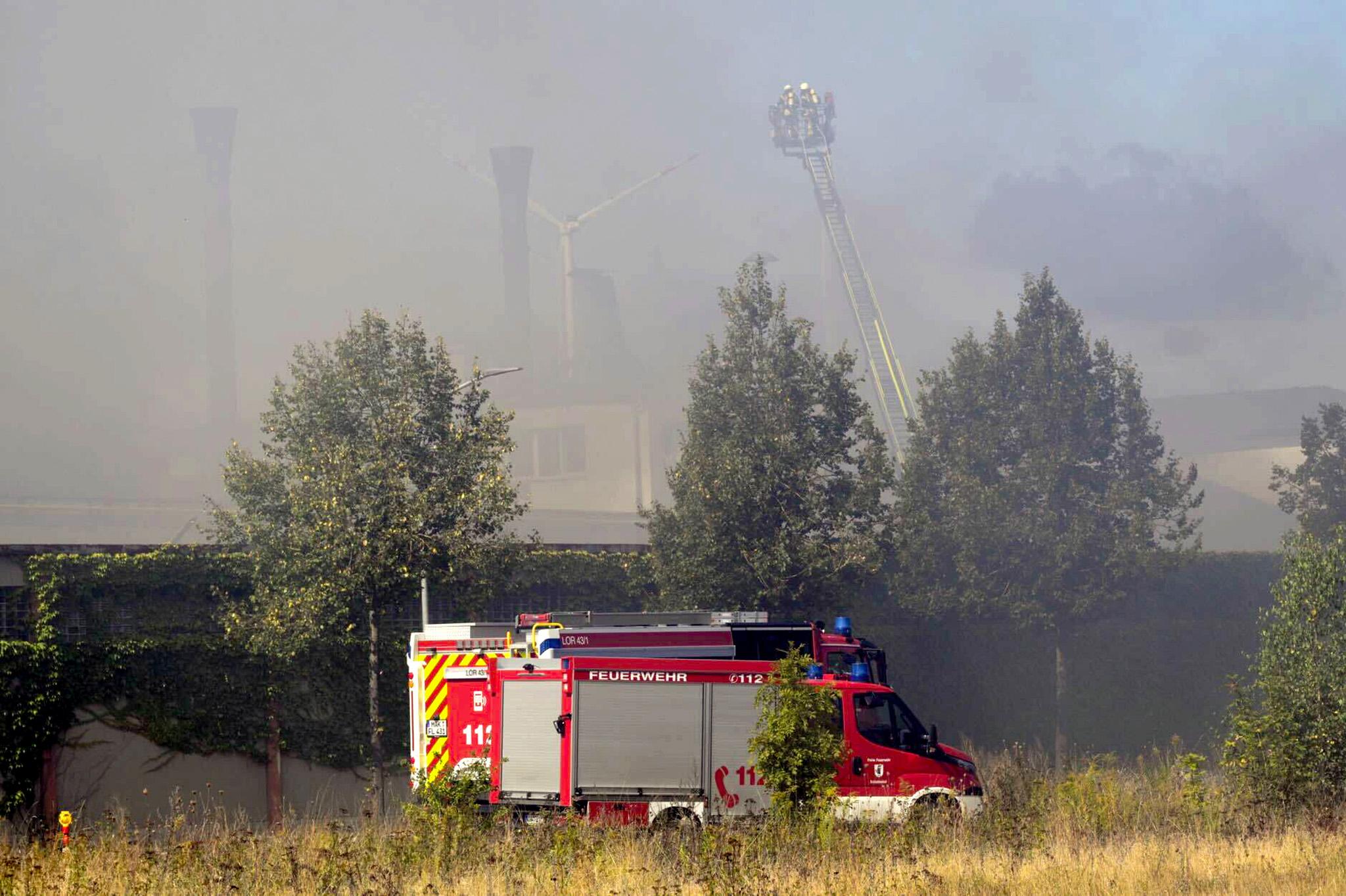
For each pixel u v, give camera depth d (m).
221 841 58.72
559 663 65.75
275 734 93.88
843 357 110.56
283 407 91.31
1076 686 141.25
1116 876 52.44
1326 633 72.12
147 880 49.75
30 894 48.50
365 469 86.81
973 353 127.00
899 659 128.25
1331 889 48.91
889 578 126.06
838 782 68.44
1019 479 121.06
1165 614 150.75
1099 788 75.62
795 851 56.25
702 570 104.94
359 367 91.06
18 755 81.44
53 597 86.00
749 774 64.81
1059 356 122.62
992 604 122.31
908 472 128.00
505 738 65.75
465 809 61.78
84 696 86.31
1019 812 67.00
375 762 88.88
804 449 107.56
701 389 110.81
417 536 87.06
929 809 67.12
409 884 52.06
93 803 85.38
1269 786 71.31
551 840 56.94
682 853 54.84
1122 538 119.69
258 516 89.25
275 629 86.44
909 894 49.34
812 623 81.81
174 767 89.50
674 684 64.81
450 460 91.31
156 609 90.88
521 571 109.44
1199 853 57.47
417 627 103.25
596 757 63.97
